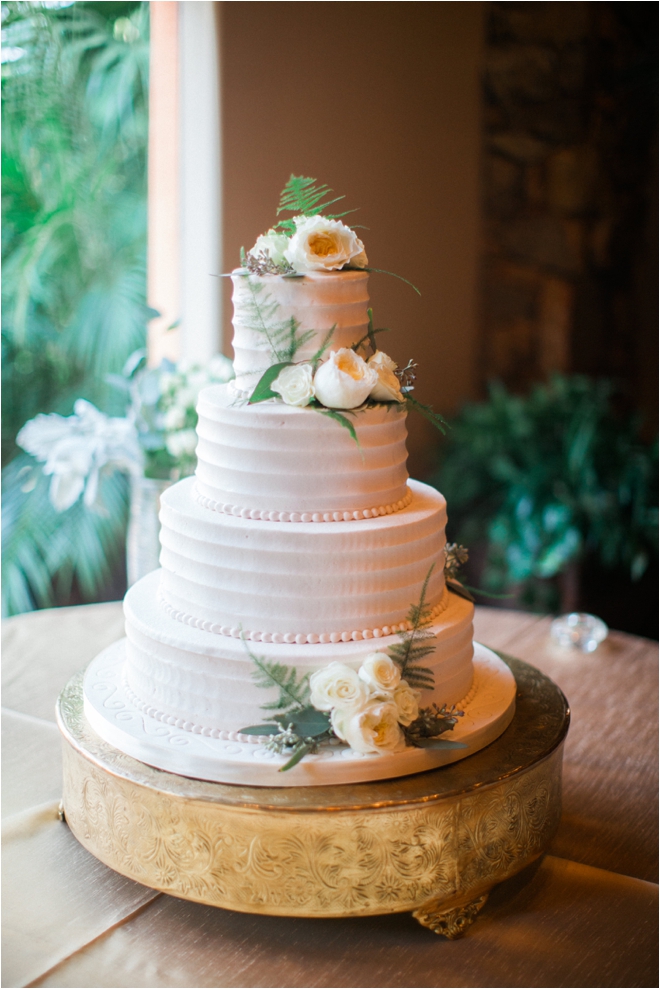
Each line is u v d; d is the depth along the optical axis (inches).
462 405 227.6
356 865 72.1
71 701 91.3
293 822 70.7
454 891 74.7
